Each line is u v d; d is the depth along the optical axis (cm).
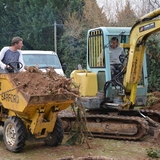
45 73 667
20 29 2325
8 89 658
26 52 1324
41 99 607
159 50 1377
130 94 788
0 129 860
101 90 831
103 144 722
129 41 769
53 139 693
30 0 2270
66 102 647
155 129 747
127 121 764
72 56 2000
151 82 1402
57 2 2253
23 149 682
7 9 2389
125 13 1959
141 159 611
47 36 2231
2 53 713
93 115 790
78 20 2102
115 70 825
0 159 614
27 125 658
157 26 701
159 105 1053
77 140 716
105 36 799
